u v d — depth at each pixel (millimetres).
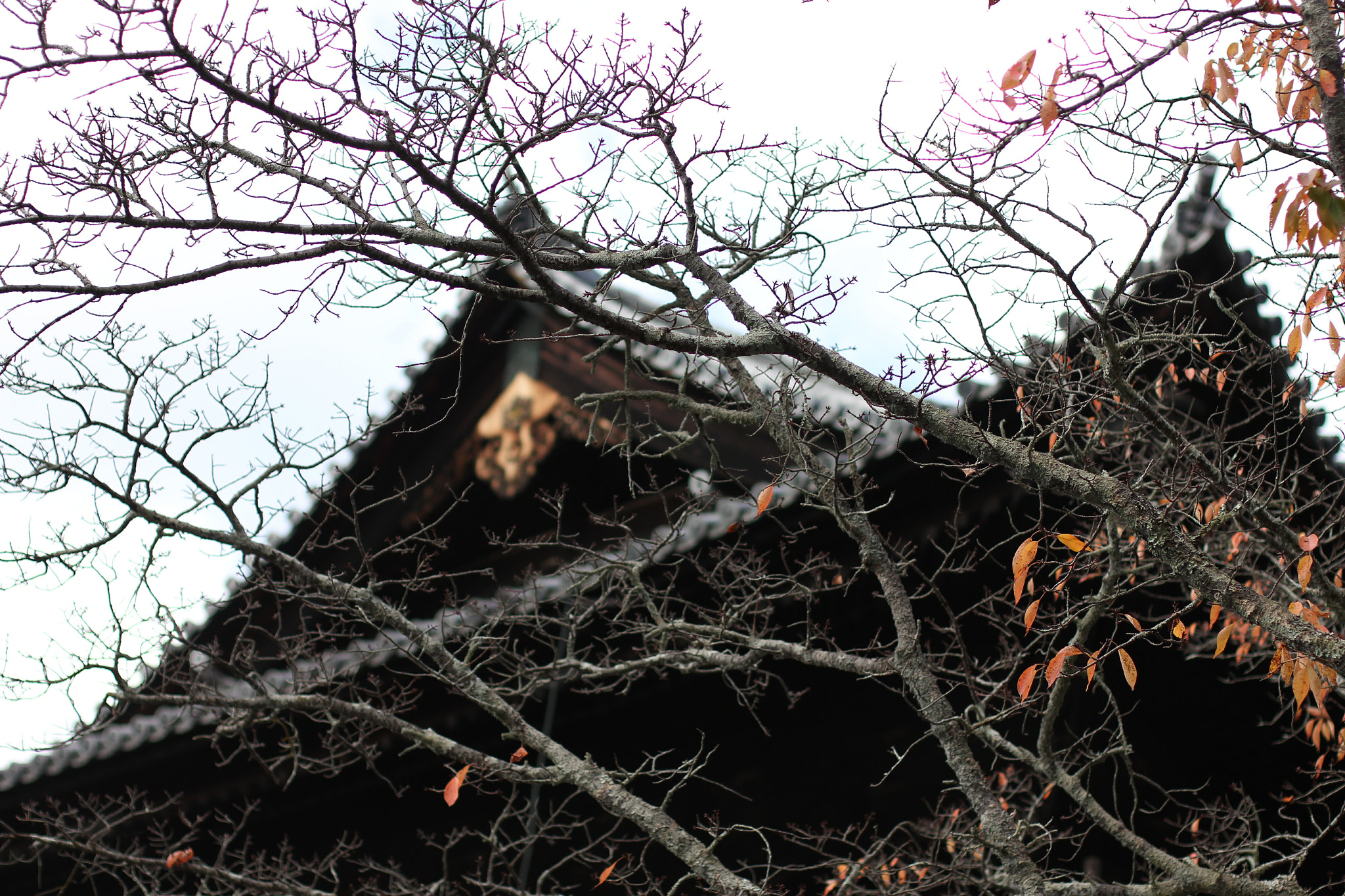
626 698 7691
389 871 6480
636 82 3492
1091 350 3967
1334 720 5996
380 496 10445
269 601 9695
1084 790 4840
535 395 10023
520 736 5355
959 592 6703
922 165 3352
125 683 5727
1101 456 5113
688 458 9273
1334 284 3457
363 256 3391
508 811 5852
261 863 6582
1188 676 6902
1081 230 3316
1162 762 7109
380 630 5703
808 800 7613
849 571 6445
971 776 4336
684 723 7977
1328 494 5148
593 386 9742
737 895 4660
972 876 5457
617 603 6383
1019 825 4316
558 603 6559
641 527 9844
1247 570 4590
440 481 10453
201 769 8242
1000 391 5082
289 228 3312
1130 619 3461
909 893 4926
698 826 4973
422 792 9031
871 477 5617
